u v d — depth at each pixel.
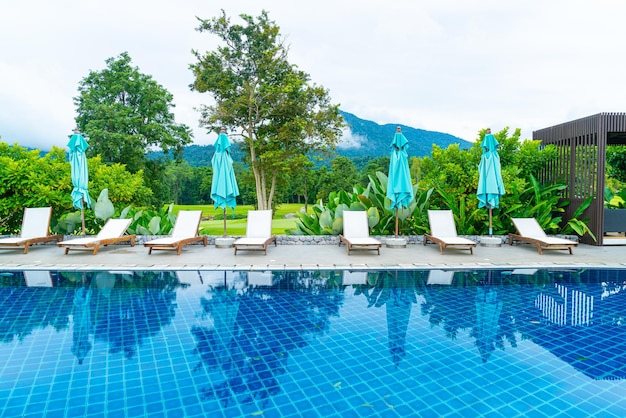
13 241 8.83
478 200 11.10
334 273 7.12
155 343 3.91
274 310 4.99
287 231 12.27
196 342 3.93
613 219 10.47
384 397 2.89
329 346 3.84
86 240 9.02
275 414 2.67
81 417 2.62
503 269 7.46
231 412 2.70
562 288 6.10
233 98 29.56
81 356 3.59
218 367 3.38
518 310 4.99
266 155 28.67
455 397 2.90
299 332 4.22
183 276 6.89
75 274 7.05
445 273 7.14
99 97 29.28
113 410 2.71
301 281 6.54
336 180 52.59
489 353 3.67
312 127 29.39
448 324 4.48
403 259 8.23
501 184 9.92
